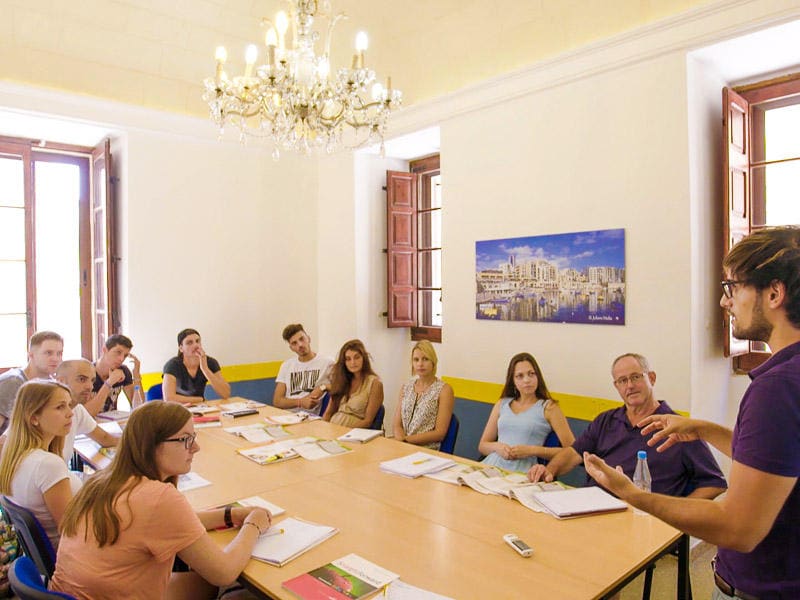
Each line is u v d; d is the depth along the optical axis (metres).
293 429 3.17
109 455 2.71
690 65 2.98
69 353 4.86
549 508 1.94
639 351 3.17
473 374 4.08
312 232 5.52
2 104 3.81
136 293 4.51
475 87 3.92
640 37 3.08
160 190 4.61
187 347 3.98
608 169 3.28
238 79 2.60
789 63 3.08
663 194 3.05
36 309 4.62
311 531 1.77
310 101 2.57
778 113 3.27
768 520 0.99
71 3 3.85
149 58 4.34
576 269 3.42
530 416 2.91
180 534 1.46
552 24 3.51
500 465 2.85
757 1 2.66
